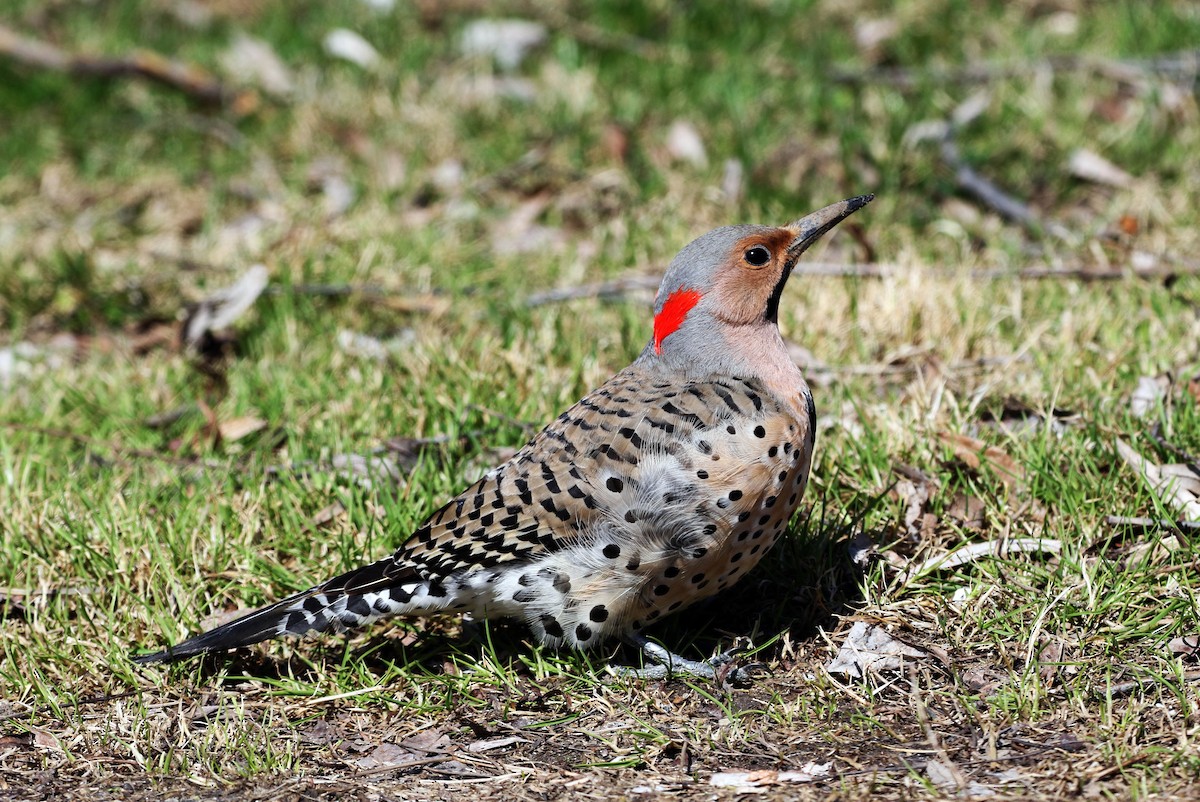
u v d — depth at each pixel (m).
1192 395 10.12
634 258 14.05
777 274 8.44
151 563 9.30
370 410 11.21
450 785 7.52
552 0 19.06
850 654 8.37
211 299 13.02
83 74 18.36
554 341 12.16
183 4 20.25
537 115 16.78
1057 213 14.55
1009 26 17.80
